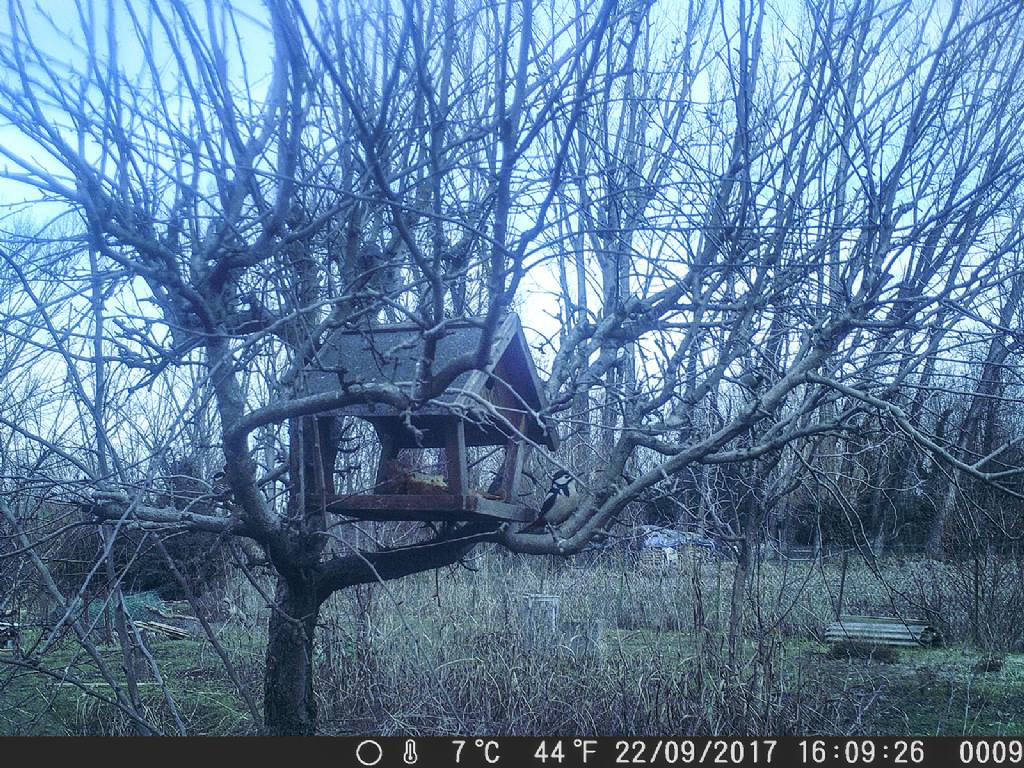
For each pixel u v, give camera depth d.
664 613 9.60
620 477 6.43
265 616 10.16
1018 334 4.86
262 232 5.03
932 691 9.39
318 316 5.98
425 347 4.57
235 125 4.73
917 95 5.47
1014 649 11.75
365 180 4.85
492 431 6.65
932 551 12.41
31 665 5.36
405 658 8.53
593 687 7.70
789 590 9.96
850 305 5.25
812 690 7.87
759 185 5.58
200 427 5.97
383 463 6.27
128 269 4.67
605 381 6.61
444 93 5.02
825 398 6.02
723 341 6.42
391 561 6.42
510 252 4.11
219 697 8.83
